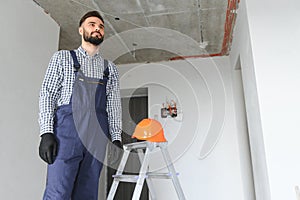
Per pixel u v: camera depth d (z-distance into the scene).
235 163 2.94
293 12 1.98
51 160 1.17
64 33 2.90
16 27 2.02
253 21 2.01
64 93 1.31
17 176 1.89
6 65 1.87
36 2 2.37
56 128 1.25
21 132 1.97
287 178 1.70
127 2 2.41
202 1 2.40
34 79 2.19
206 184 2.94
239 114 3.01
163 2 2.41
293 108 1.80
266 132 1.79
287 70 1.87
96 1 2.39
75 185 1.30
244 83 2.45
